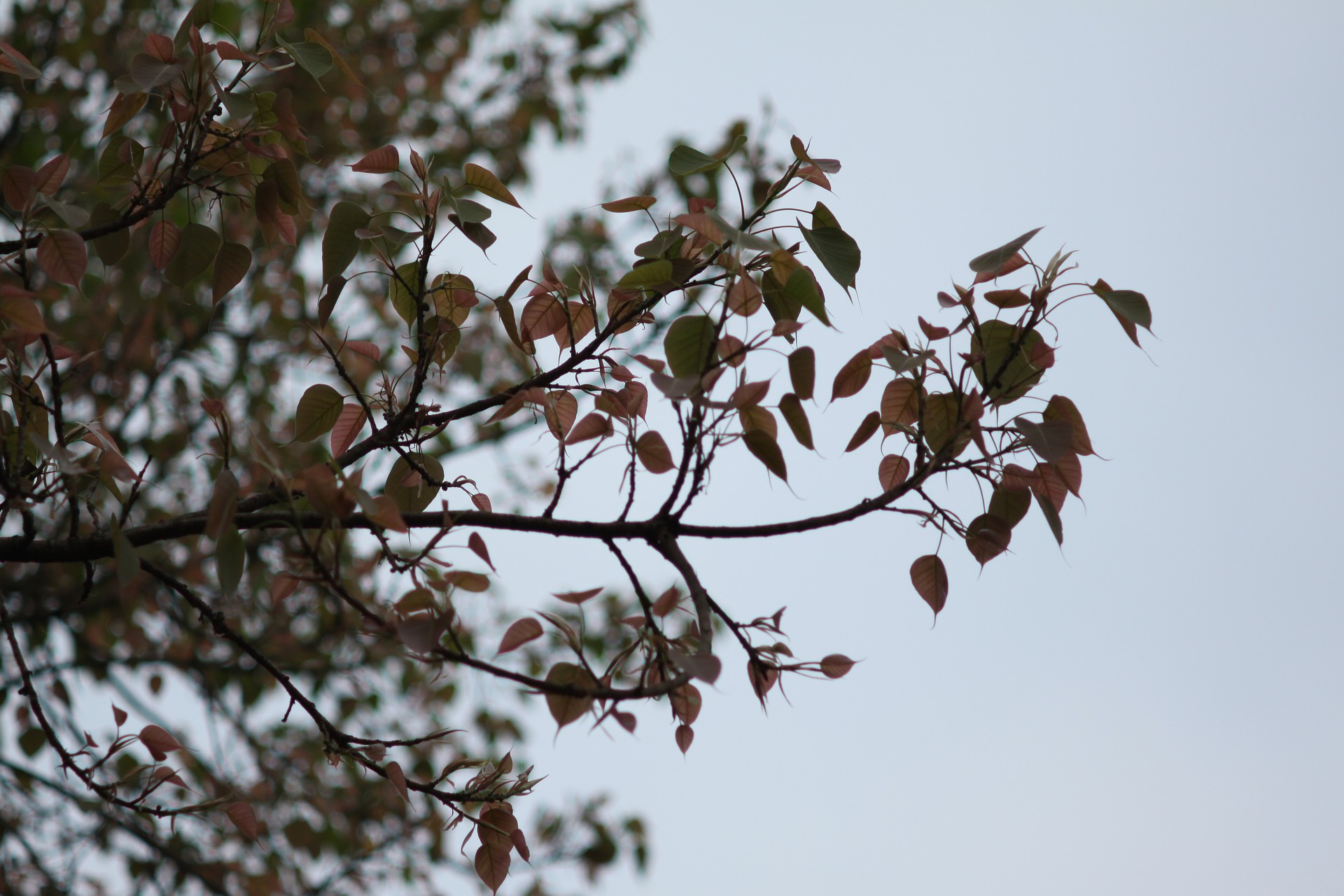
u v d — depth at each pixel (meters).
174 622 10.96
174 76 7.00
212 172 7.14
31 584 10.18
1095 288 6.88
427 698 12.27
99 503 7.19
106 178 7.11
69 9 11.10
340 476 6.64
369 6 13.68
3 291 6.77
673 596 6.73
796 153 6.95
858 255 6.92
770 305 6.98
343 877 11.20
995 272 6.89
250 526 6.83
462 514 6.89
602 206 6.98
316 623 11.66
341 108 12.41
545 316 7.10
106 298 10.12
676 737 6.89
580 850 11.64
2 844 9.59
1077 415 6.91
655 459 6.91
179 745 7.02
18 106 10.32
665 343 6.86
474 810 6.98
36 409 6.95
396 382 7.16
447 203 6.98
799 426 6.85
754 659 6.86
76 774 6.99
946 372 6.88
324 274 7.00
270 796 11.25
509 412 7.00
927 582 6.98
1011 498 6.94
